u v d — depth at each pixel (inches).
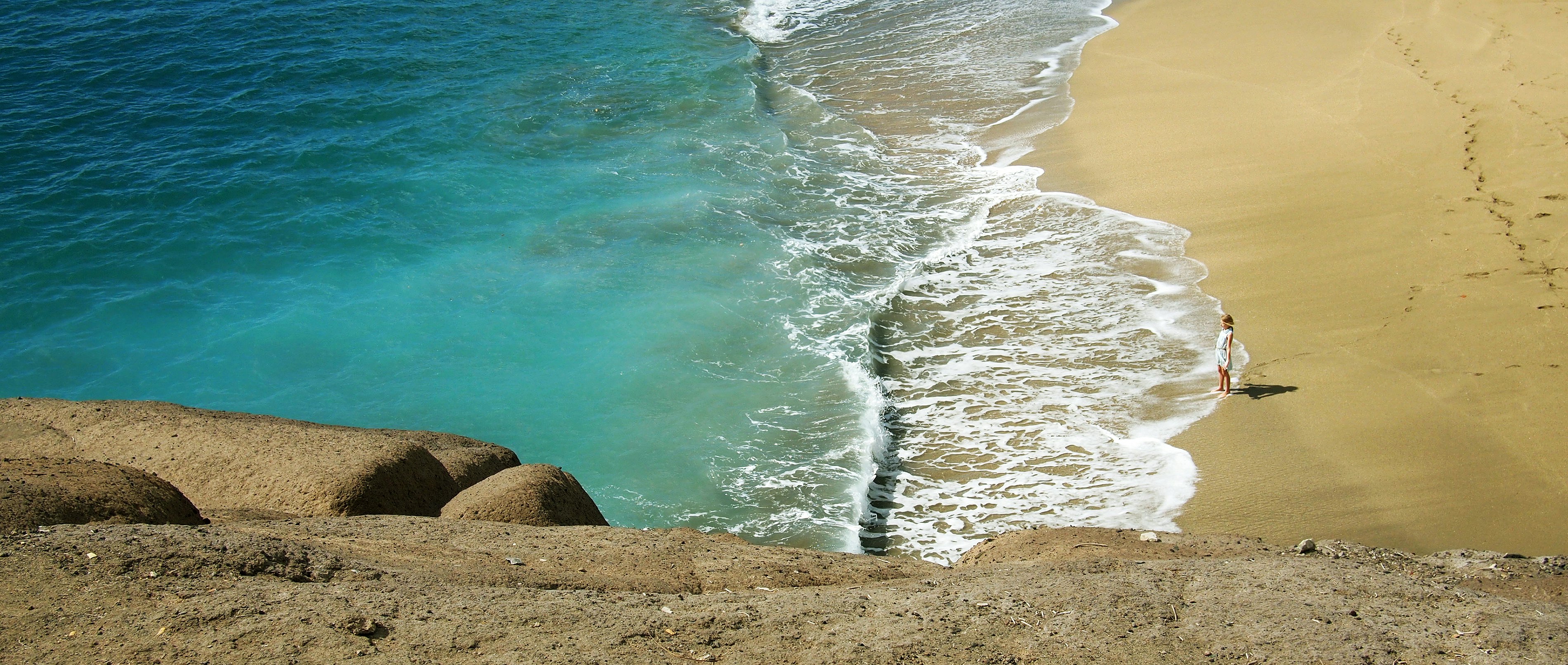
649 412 558.6
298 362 608.1
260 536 237.9
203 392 579.5
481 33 1255.5
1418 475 464.4
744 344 621.6
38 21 1165.1
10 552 214.2
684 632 209.0
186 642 189.3
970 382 581.3
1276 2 1167.6
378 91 1036.5
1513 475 456.4
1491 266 608.4
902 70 1141.1
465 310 663.8
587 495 347.9
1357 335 569.6
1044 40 1185.4
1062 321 630.5
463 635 198.7
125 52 1091.3
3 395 572.1
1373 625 213.0
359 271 711.1
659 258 728.3
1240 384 547.8
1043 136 914.1
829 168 888.3
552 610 213.8
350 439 336.8
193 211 779.4
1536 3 1027.9
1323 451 487.8
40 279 682.2
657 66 1159.6
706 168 886.4
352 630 197.0
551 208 810.2
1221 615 219.9
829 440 530.3
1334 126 830.5
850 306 659.4
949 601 229.6
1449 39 977.5
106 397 573.0
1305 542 302.2
